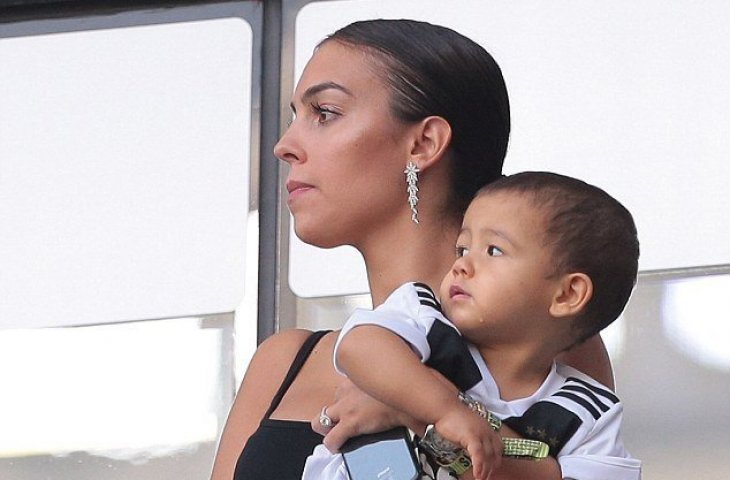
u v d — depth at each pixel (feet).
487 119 19.31
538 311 16.35
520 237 16.34
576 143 32.91
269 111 34.88
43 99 35.63
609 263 16.55
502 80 19.70
